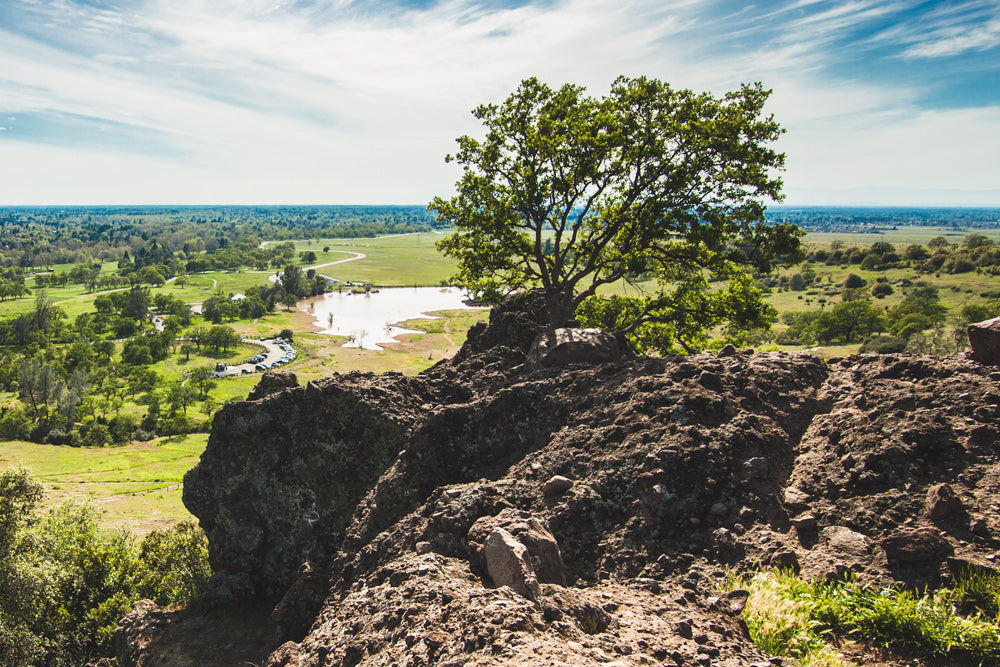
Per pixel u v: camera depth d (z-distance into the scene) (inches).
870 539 330.3
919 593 291.7
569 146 941.2
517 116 991.6
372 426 616.7
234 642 529.7
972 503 326.3
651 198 929.5
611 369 581.0
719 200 911.0
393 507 527.2
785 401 469.1
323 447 621.6
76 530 1136.8
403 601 311.6
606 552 380.8
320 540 594.6
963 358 442.9
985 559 291.7
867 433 394.9
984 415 374.3
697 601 317.4
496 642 244.8
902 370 453.4
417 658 257.3
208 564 855.1
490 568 331.3
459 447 553.0
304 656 321.4
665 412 464.1
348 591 428.1
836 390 466.0
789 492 384.5
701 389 481.4
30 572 869.2
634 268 965.2
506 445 550.9
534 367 719.7
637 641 269.7
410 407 653.3
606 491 416.8
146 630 560.1
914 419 385.7
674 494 396.8
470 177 1033.5
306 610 487.8
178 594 751.1
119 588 946.7
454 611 279.9
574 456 465.1
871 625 280.8
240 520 629.0
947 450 361.7
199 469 669.3
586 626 280.2
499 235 1030.4
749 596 313.1
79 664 843.4
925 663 261.3
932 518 325.7
